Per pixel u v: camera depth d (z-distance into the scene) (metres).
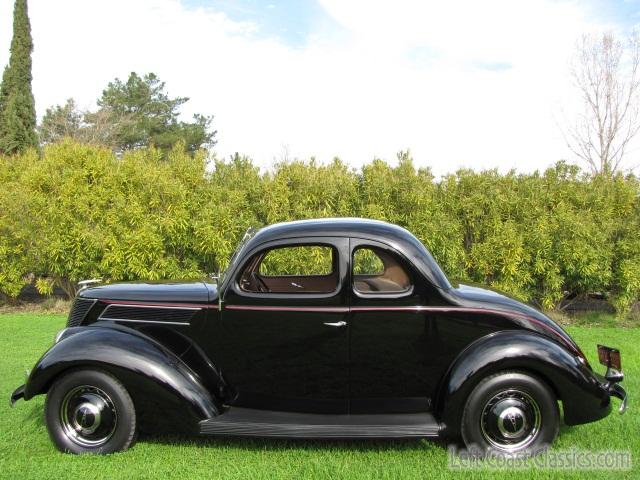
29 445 3.95
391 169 8.52
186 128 33.66
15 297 9.33
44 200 8.50
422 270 3.75
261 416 3.82
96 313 4.13
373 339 3.74
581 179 8.48
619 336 7.16
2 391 5.05
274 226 4.09
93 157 8.77
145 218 8.27
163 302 3.97
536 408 3.64
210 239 7.95
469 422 3.61
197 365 3.92
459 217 8.32
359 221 4.08
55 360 3.69
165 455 3.76
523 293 8.05
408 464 3.61
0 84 21.83
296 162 8.66
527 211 8.02
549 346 3.59
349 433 3.61
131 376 3.70
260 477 3.44
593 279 7.92
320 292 3.79
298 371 3.82
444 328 3.71
